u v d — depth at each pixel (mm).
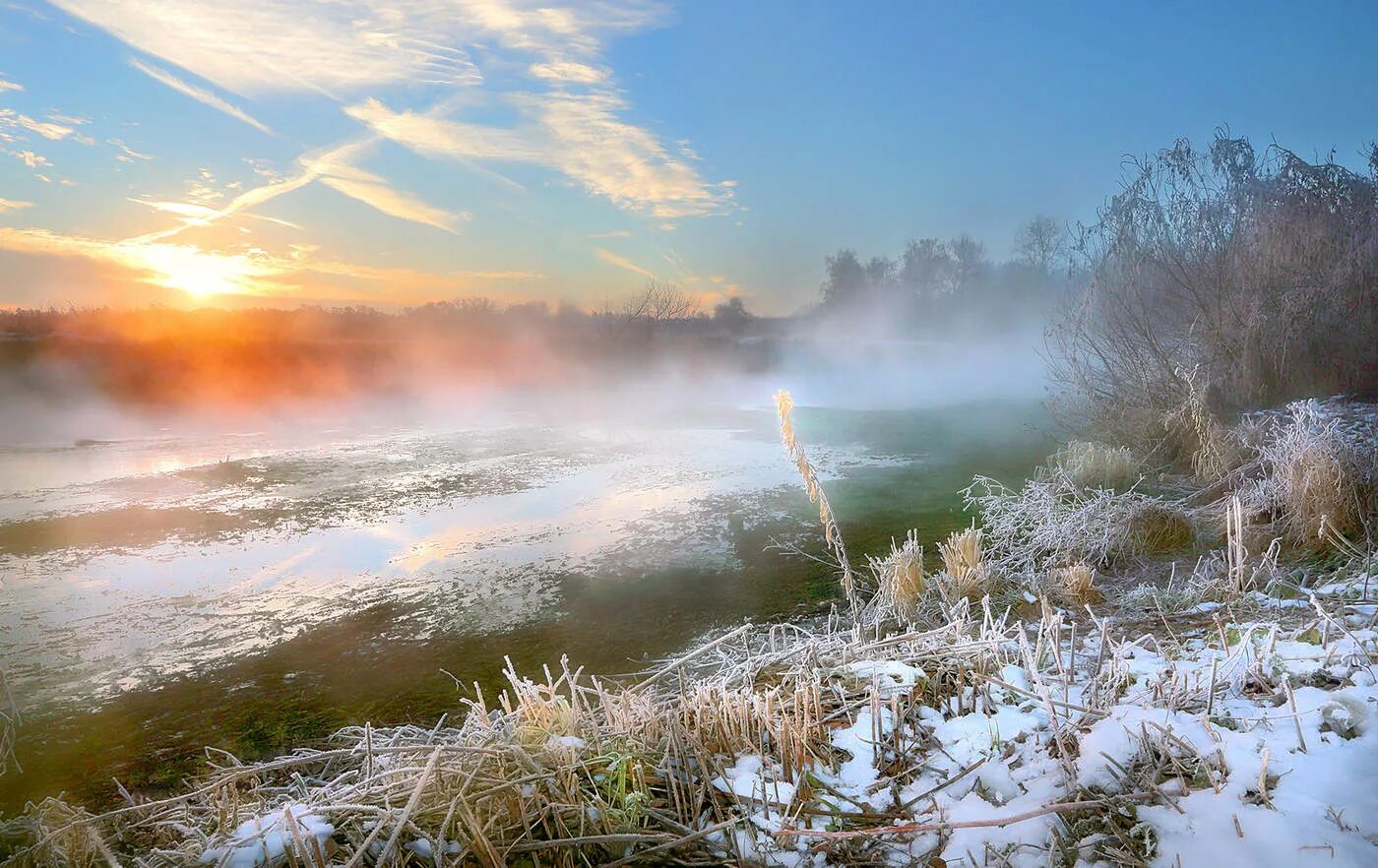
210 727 4648
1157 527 6836
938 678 3814
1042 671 3955
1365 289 10266
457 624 6059
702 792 3133
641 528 8484
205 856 2750
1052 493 7961
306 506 9656
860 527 8375
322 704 4887
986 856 2635
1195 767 2877
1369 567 5051
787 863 2801
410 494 10234
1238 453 8586
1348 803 2518
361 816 2920
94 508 9648
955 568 6098
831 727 3611
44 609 6496
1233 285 10781
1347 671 3467
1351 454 6664
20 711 4902
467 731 3629
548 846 2836
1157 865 2436
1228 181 11312
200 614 6352
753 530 8312
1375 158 11562
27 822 3014
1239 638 4117
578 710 3594
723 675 4438
